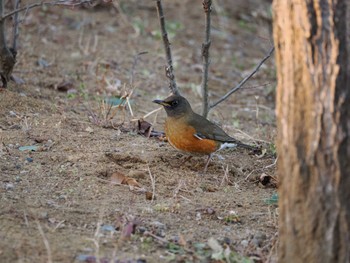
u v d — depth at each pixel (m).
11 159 11.24
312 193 6.93
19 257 8.01
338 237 6.90
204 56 12.80
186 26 23.77
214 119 16.05
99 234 8.75
